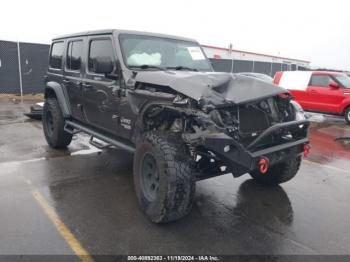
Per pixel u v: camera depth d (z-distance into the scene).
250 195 4.35
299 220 3.67
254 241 3.21
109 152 6.11
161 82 3.54
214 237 3.26
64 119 5.90
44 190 4.29
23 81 14.62
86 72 4.99
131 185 4.52
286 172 4.35
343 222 3.65
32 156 5.77
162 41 4.75
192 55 5.01
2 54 14.03
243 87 3.54
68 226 3.38
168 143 3.29
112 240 3.14
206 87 3.29
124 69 4.12
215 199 4.19
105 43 4.57
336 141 8.02
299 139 3.83
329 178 5.14
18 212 3.65
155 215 3.32
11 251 2.92
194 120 3.22
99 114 4.71
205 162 3.65
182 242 3.15
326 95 10.94
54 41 6.31
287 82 12.09
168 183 3.16
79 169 5.13
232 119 3.31
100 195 4.16
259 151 3.35
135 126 3.95
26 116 9.74
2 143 6.63
